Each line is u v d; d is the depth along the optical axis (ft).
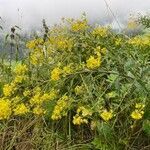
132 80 3.56
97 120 3.45
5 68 4.27
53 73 3.64
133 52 3.96
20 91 3.91
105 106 3.57
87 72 3.75
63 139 3.58
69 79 3.74
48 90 3.77
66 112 3.54
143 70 3.56
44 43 4.19
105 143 3.40
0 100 3.57
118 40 4.04
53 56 4.17
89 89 3.62
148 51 4.03
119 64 3.75
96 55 3.99
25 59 4.23
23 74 3.94
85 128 3.62
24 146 3.63
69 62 4.00
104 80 3.68
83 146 3.49
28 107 3.65
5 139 3.74
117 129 3.48
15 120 3.77
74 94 3.73
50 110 3.60
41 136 3.67
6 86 3.78
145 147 3.43
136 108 3.45
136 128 3.45
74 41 4.09
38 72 4.01
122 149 3.42
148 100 3.43
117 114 3.43
